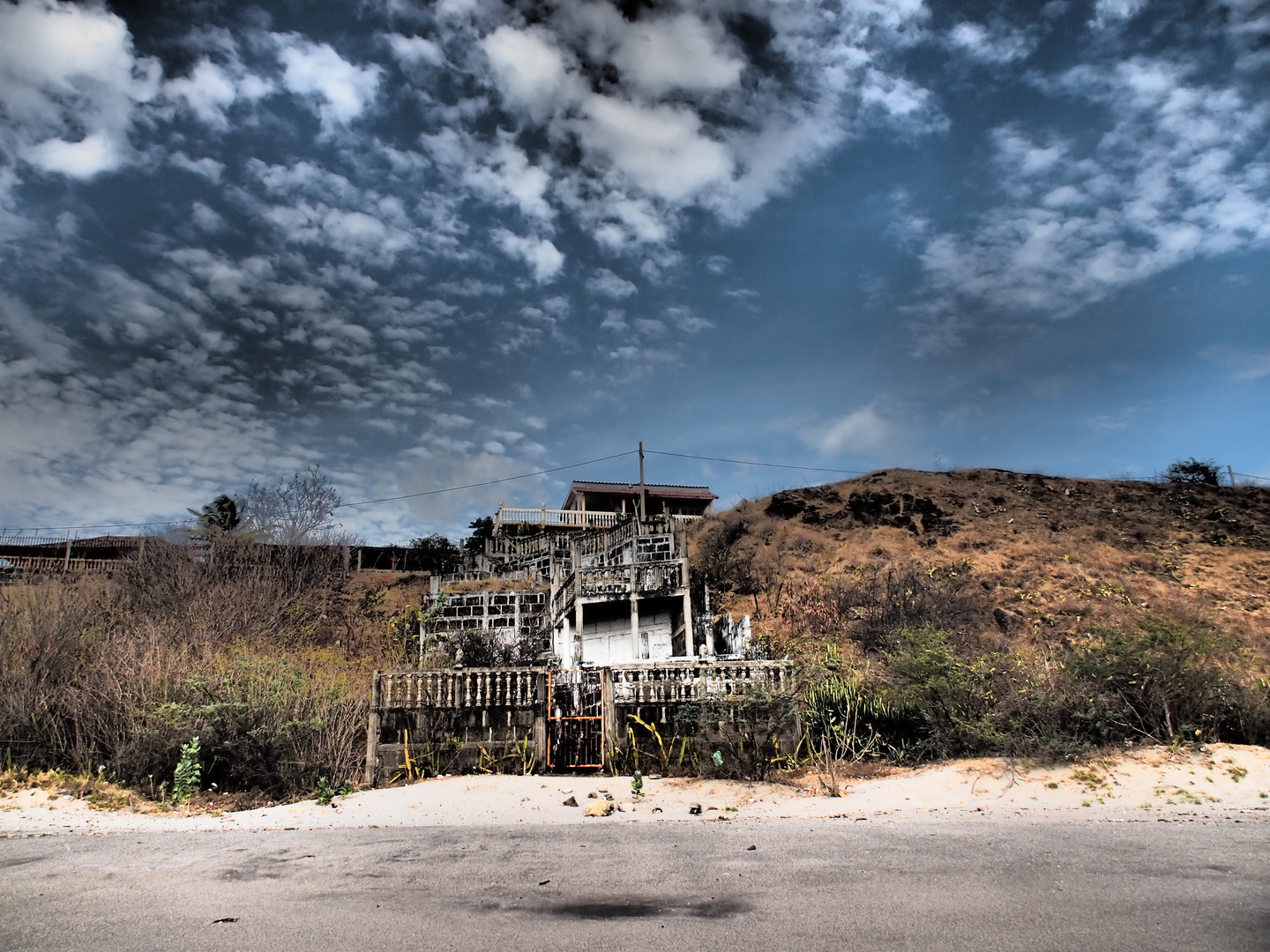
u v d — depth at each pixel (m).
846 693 13.93
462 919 5.79
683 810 10.73
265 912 5.97
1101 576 26.23
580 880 6.91
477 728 13.78
